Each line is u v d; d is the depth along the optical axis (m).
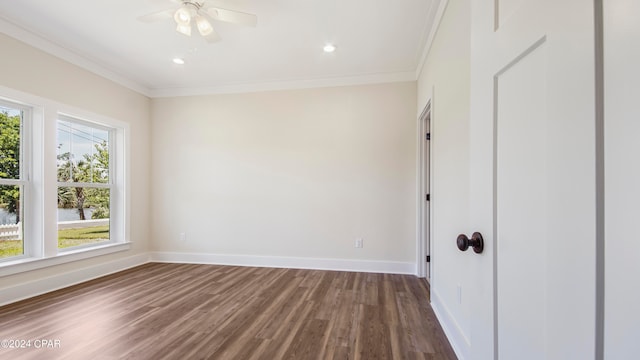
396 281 3.18
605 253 0.41
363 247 3.60
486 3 0.79
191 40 2.83
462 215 1.75
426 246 3.37
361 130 3.63
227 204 3.94
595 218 0.43
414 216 3.49
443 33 2.17
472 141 0.87
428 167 3.38
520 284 0.64
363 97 3.63
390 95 3.57
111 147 3.69
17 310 2.38
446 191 2.10
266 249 3.83
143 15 2.22
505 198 0.70
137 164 3.92
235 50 3.01
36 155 2.79
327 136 3.71
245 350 1.80
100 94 3.39
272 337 1.96
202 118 4.02
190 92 4.05
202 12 2.23
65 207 3.12
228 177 3.95
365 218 3.61
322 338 1.95
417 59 3.20
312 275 3.40
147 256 4.05
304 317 2.26
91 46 2.94
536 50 0.58
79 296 2.70
